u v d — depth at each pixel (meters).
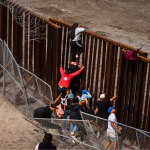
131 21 53.22
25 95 24.72
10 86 26.83
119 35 45.28
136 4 63.84
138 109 21.14
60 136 21.00
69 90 23.23
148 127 20.28
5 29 32.31
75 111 21.36
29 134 21.89
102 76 23.55
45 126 20.23
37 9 57.03
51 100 25.47
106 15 56.31
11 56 25.38
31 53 29.73
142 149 18.11
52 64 27.80
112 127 18.48
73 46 25.14
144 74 19.91
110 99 21.64
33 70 31.42
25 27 30.41
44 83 26.22
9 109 25.34
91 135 19.33
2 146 19.89
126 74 20.88
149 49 39.62
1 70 29.34
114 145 18.62
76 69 25.06
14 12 30.69
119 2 64.81
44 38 27.83
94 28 48.44
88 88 24.25
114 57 22.47
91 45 24.03
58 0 64.38
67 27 25.94
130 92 21.47
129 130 18.83
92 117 19.38
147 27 50.09
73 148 20.47
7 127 22.55
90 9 59.72
